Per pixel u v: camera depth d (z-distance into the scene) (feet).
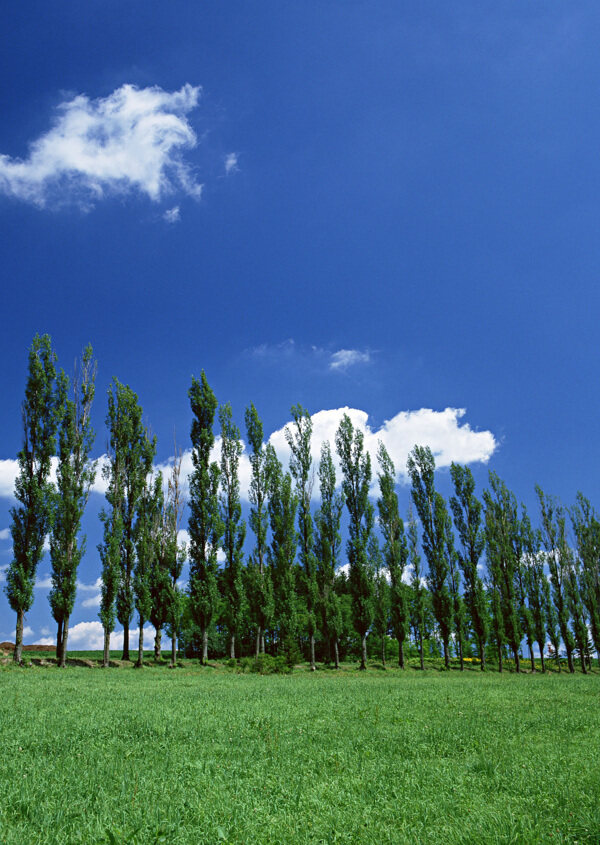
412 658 207.62
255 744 27.86
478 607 174.60
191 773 21.72
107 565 132.36
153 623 146.51
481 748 27.35
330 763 24.11
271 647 189.88
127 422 149.79
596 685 87.10
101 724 33.04
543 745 28.48
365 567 156.25
